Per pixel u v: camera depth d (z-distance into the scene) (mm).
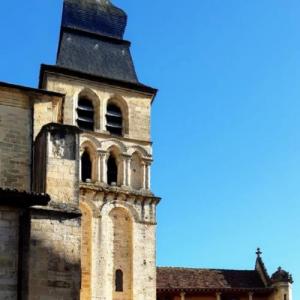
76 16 57938
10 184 29125
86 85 53906
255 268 65438
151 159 53969
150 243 50906
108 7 59625
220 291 61188
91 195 50156
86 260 48469
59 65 54438
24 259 24391
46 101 31312
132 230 50562
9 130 29969
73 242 25000
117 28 59062
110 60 56875
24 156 29828
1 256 24422
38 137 28047
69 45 56312
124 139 53656
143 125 54906
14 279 24391
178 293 60344
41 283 24062
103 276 48406
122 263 49625
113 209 50656
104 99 54250
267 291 62250
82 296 47375
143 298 49156
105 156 52281
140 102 55562
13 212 24984
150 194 52281
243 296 62219
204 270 64062
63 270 24531
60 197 25812
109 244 49656
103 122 53531
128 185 52250
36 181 27766
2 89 30453
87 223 49438
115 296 48562
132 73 57000
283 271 62688
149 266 50219
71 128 27000
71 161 26531
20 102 30656
